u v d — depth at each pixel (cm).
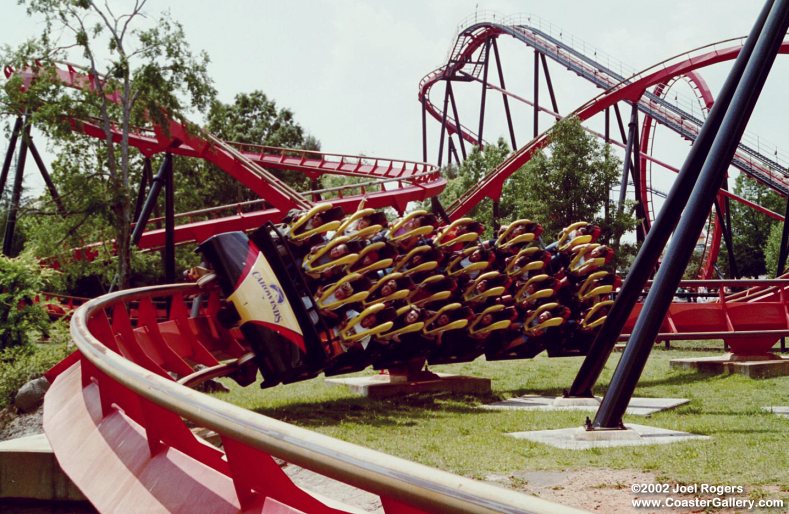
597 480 921
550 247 1955
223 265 1529
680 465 994
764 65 1184
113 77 3784
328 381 2078
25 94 3744
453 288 1688
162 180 3950
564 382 2070
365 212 1556
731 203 8850
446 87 6800
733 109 1181
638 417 1452
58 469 903
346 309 1534
